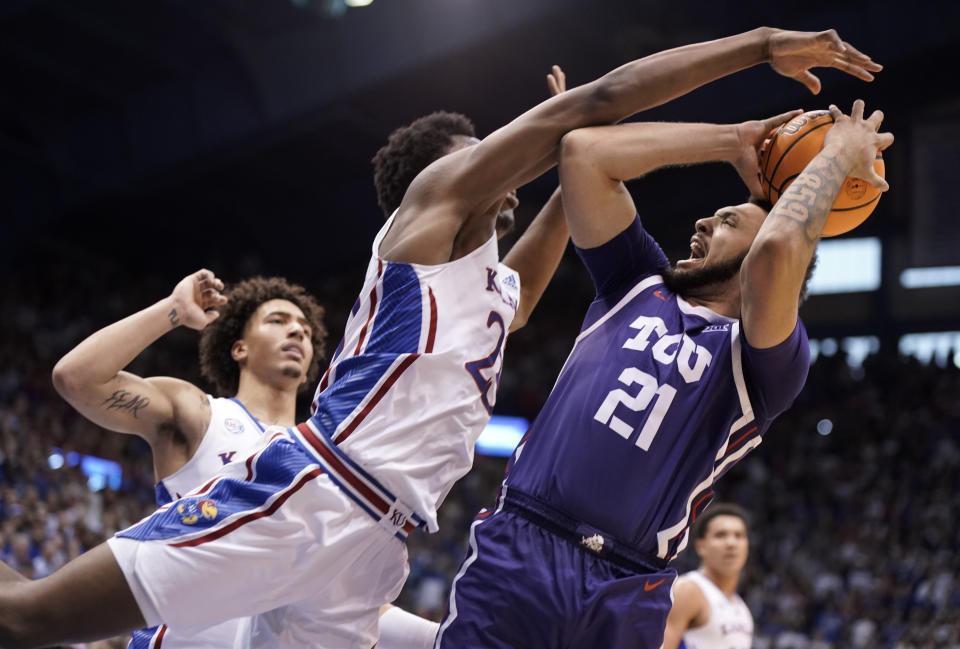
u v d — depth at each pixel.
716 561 5.09
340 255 23.44
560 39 18.00
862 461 18.25
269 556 2.38
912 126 21.81
